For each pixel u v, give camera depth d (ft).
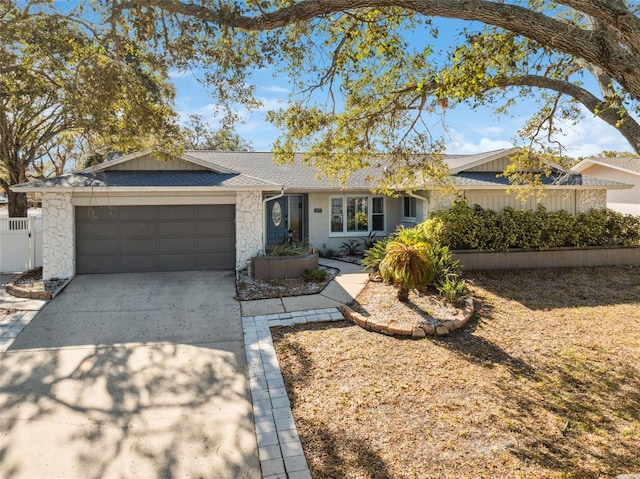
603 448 14.69
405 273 27.86
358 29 26.27
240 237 39.42
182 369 20.58
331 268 42.68
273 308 29.48
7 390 18.26
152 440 15.01
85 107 27.53
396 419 16.28
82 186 35.14
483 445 14.69
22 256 41.16
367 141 30.07
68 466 13.56
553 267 43.11
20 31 23.73
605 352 22.86
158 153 33.73
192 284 35.17
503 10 16.58
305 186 47.11
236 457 14.16
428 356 21.99
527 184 38.65
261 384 19.17
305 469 13.55
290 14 19.10
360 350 22.71
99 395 17.99
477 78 20.72
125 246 38.63
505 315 28.86
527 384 19.19
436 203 46.03
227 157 58.59
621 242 45.01
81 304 30.04
